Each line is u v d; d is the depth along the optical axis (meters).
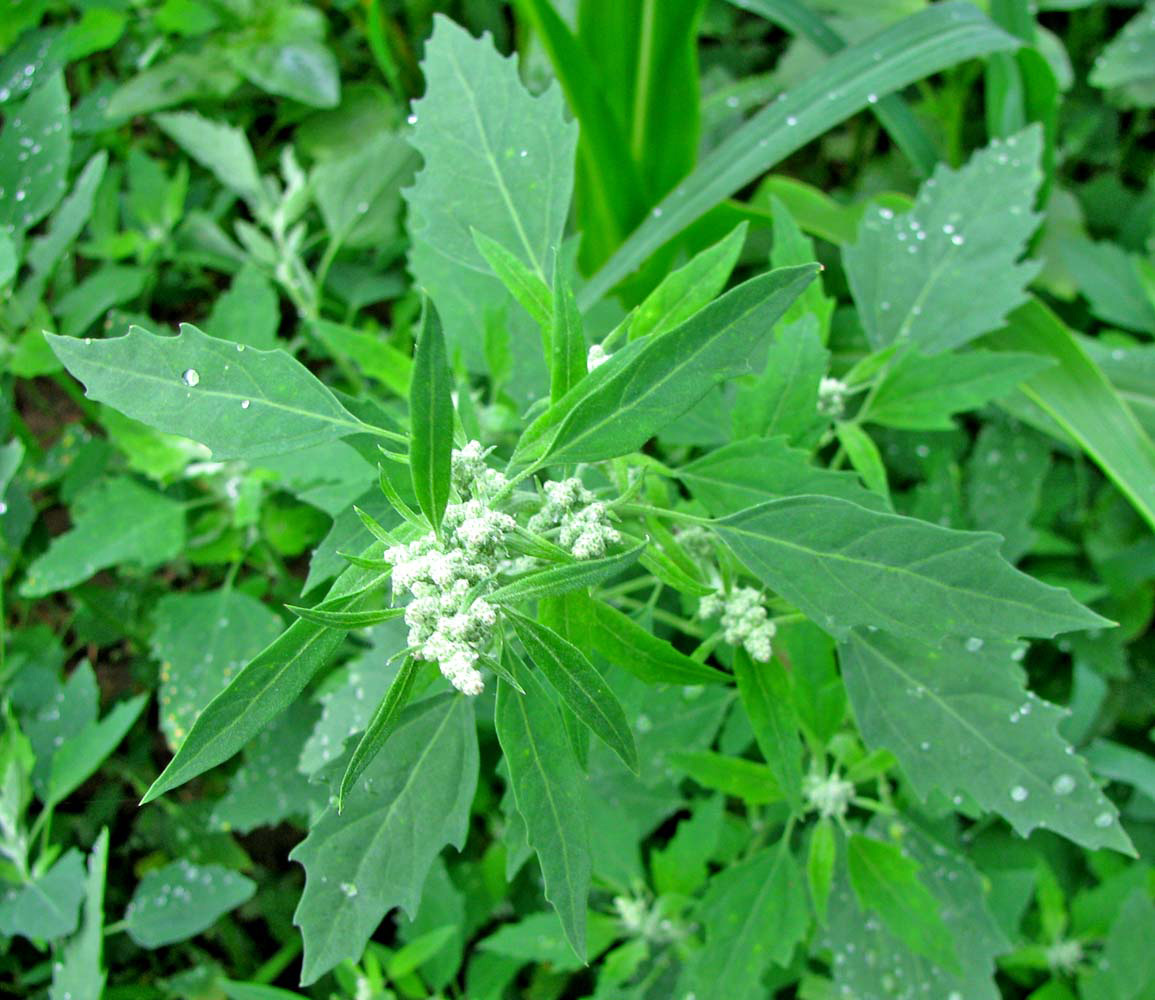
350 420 0.21
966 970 0.35
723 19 0.56
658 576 0.23
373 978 0.38
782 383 0.27
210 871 0.39
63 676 0.49
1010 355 0.31
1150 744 0.46
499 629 0.20
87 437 0.47
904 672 0.28
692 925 0.39
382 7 0.54
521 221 0.27
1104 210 0.51
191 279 0.52
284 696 0.19
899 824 0.37
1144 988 0.36
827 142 0.55
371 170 0.49
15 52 0.52
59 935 0.36
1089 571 0.46
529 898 0.44
